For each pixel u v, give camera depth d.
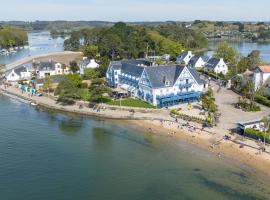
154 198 69.19
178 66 135.25
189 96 130.50
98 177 77.38
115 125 112.62
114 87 157.75
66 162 84.81
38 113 127.31
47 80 154.00
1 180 75.19
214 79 177.38
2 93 158.50
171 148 93.00
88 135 103.88
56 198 69.00
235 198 68.38
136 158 87.31
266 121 94.38
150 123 112.31
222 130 101.12
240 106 124.12
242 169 79.94
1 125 111.94
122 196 70.06
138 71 138.50
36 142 97.44
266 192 70.44
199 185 73.50
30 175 77.75
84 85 157.25
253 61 184.62
